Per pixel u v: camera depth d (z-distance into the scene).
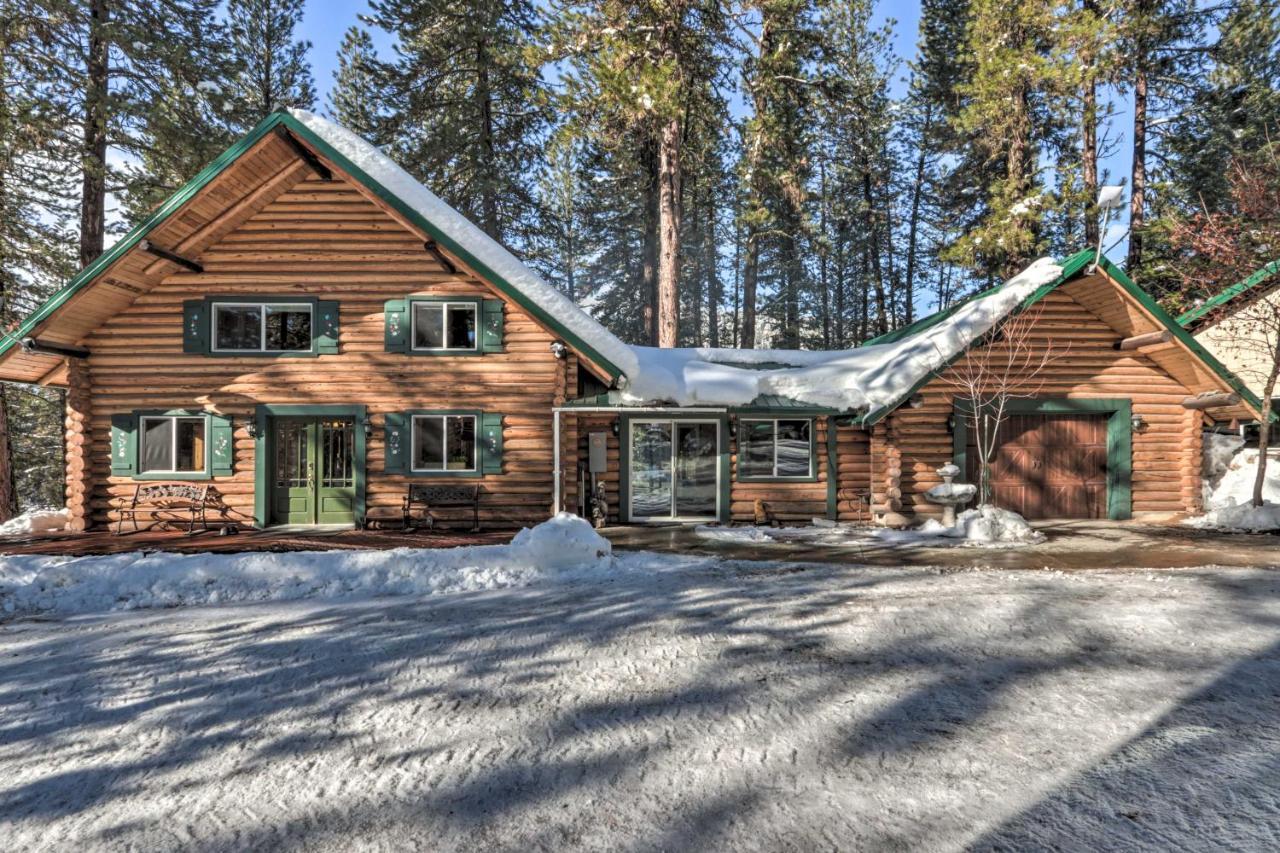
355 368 12.56
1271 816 2.96
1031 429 13.77
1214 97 21.11
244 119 19.05
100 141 15.65
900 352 13.93
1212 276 16.69
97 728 4.22
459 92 23.59
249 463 12.40
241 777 3.54
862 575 8.27
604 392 13.45
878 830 2.88
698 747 3.72
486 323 12.68
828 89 17.77
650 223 26.73
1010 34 18.00
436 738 3.94
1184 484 13.66
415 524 12.45
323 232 12.62
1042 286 12.91
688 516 13.73
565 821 3.01
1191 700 4.27
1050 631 5.73
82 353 12.12
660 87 14.89
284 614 7.02
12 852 2.91
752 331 25.70
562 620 6.48
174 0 16.78
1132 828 2.88
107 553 9.55
